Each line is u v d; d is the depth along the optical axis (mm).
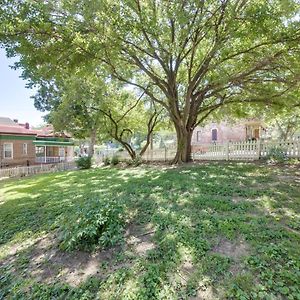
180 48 10281
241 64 11812
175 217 4746
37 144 26266
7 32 7418
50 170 19719
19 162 24250
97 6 7496
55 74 9508
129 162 17781
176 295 2799
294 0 7691
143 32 9094
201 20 9078
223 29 9414
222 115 17453
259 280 2875
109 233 4043
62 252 4082
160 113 19641
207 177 8258
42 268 3748
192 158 15828
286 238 3715
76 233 4016
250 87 12414
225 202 5406
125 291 2957
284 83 10992
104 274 3355
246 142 13164
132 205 5648
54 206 6523
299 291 2654
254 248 3502
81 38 8414
